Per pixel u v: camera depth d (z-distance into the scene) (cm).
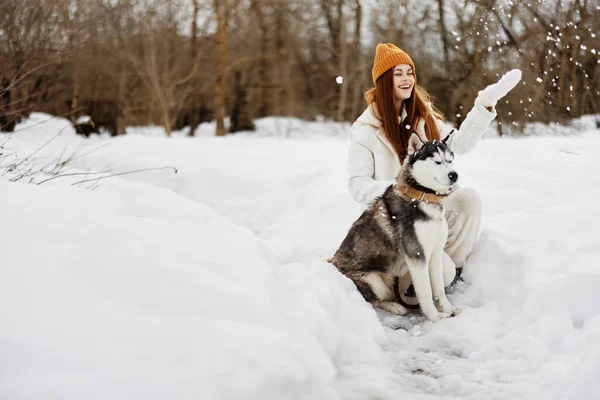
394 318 396
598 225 422
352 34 2630
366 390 270
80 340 215
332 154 1007
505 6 781
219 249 329
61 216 338
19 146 938
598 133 1004
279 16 2722
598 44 873
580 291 326
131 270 273
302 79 2850
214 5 2250
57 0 1032
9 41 874
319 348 268
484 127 427
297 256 388
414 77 429
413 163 380
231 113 2819
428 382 294
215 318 256
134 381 200
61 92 1859
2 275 245
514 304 363
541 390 268
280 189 775
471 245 421
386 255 397
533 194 547
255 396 215
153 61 2281
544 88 958
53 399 185
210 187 814
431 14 1811
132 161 922
